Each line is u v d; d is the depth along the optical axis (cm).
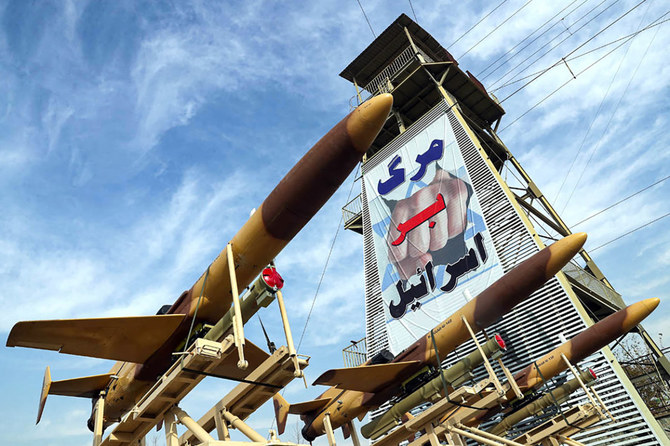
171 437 977
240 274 1009
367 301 2553
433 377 1406
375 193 2866
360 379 1373
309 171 914
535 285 1331
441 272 2300
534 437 1579
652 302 1562
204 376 941
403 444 1967
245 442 865
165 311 1103
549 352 1822
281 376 984
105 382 1280
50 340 998
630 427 1598
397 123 3450
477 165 2469
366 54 3688
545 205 2931
